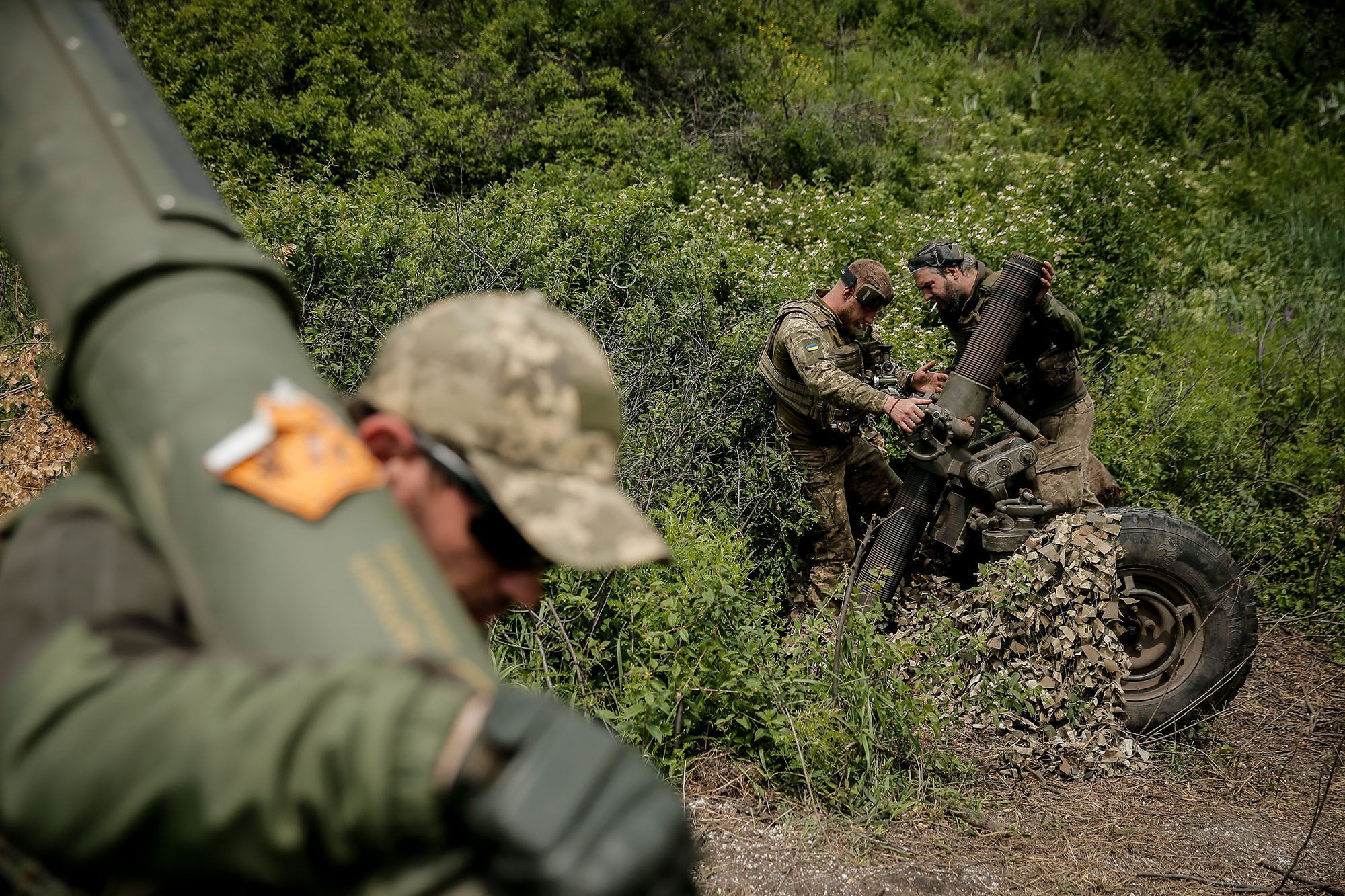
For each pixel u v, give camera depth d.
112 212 0.81
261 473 0.71
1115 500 4.97
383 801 0.58
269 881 0.60
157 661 0.64
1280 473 6.03
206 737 0.59
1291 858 3.51
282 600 0.67
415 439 0.88
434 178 8.48
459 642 0.70
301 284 4.84
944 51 12.60
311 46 8.95
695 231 6.25
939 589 4.48
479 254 4.97
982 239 7.15
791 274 6.16
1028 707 3.96
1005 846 3.40
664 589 3.41
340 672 0.61
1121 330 7.27
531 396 0.89
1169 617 4.29
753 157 9.56
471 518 0.89
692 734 3.56
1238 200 10.64
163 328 0.76
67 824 0.59
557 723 0.62
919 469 4.39
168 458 0.72
